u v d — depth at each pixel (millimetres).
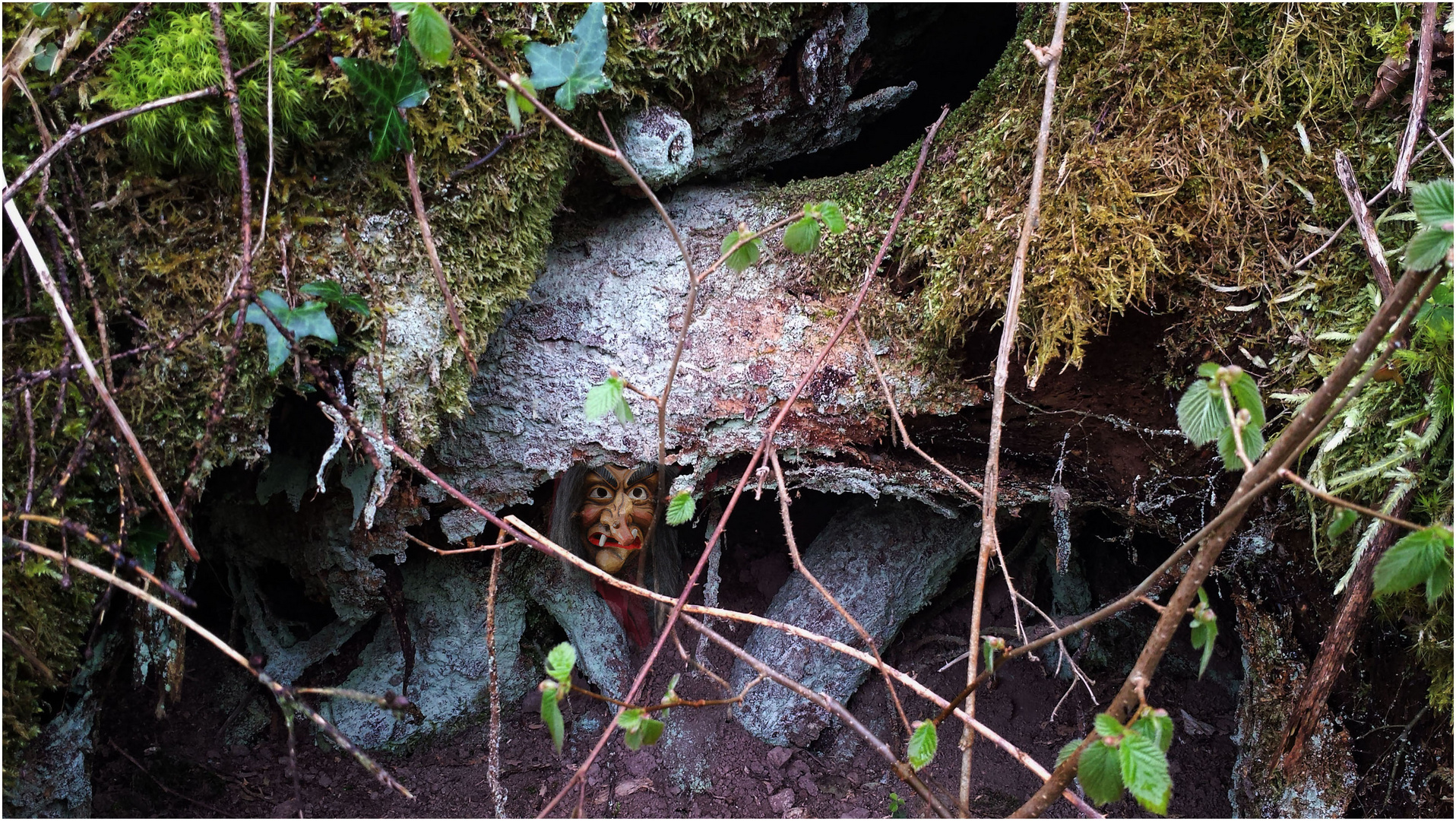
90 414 787
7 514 752
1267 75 873
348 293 830
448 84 828
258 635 1306
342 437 856
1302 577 1006
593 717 1369
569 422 1089
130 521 848
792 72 1050
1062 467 1065
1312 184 872
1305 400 875
